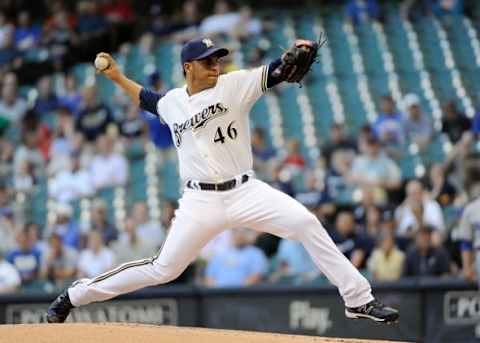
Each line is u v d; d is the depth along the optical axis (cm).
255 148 5728
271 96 6588
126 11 7669
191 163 2612
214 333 2533
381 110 6166
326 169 5419
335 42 7138
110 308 4306
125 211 5656
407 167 5659
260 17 7606
